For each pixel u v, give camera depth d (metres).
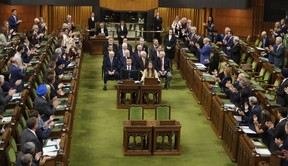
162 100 16.08
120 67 16.97
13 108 11.60
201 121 14.16
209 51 17.42
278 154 8.94
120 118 14.29
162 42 25.17
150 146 11.60
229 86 12.81
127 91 15.12
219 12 28.12
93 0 25.20
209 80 15.21
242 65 17.31
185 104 15.77
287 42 19.58
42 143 9.80
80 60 19.17
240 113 11.66
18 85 12.21
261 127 10.87
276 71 15.46
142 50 17.72
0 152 8.90
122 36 22.34
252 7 26.94
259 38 21.48
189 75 17.53
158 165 11.13
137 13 26.56
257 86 14.38
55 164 9.06
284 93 12.38
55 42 20.48
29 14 26.97
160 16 26.91
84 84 17.92
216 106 13.12
